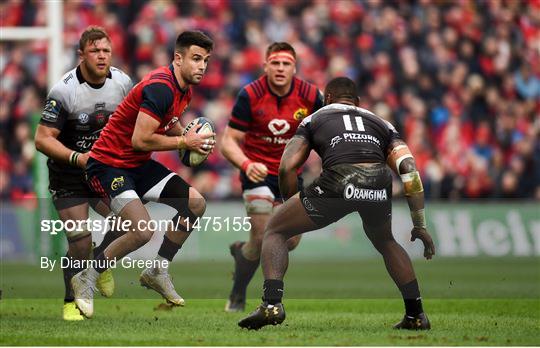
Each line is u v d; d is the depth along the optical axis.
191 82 22.59
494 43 67.25
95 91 25.06
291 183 21.36
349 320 24.52
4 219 50.16
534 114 65.81
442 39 66.81
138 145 22.25
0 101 61.25
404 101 63.59
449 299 31.05
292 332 21.11
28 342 19.22
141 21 65.19
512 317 25.33
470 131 63.22
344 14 67.19
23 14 65.25
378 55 65.81
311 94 27.84
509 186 61.75
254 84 27.67
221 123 60.88
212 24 65.81
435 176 60.25
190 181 56.50
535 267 44.50
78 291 23.08
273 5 67.06
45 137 24.77
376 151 21.00
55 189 25.42
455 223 49.88
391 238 21.83
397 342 19.12
